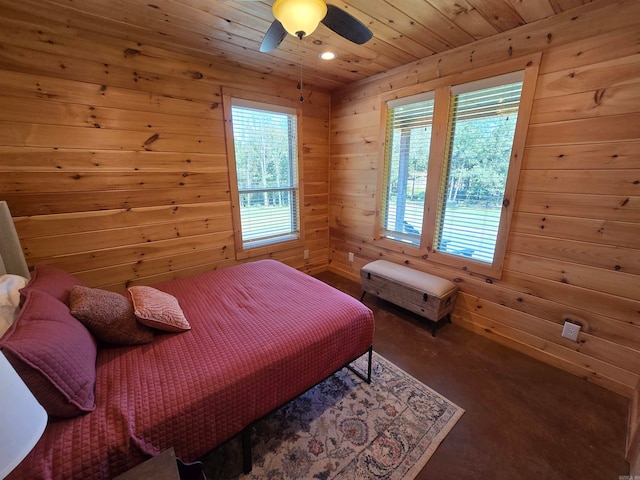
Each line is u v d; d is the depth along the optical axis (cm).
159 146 233
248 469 128
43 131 186
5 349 81
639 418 141
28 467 79
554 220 189
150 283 248
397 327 253
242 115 279
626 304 168
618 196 163
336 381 186
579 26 164
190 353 126
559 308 194
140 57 213
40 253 197
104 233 219
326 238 384
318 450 139
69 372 94
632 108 153
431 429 151
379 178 302
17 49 172
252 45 216
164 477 78
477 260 235
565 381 186
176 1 158
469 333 243
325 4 123
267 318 155
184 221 257
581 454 137
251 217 307
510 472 129
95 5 163
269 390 126
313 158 343
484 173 221
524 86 188
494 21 179
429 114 251
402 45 215
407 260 292
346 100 321
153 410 99
